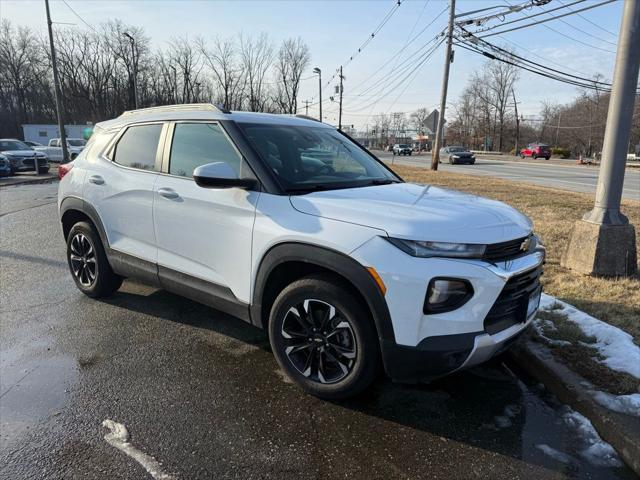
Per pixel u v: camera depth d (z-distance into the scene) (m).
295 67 68.62
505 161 43.19
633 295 4.55
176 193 3.56
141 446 2.55
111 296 4.89
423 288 2.46
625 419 2.62
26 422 2.76
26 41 63.69
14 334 3.97
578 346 3.45
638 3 4.76
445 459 2.48
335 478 2.33
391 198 2.98
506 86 80.94
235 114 3.59
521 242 2.77
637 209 9.95
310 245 2.76
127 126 4.24
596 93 72.00
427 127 23.08
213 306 3.47
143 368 3.41
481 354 2.57
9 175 20.38
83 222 4.61
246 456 2.48
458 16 22.31
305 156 3.53
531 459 2.49
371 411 2.90
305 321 2.94
